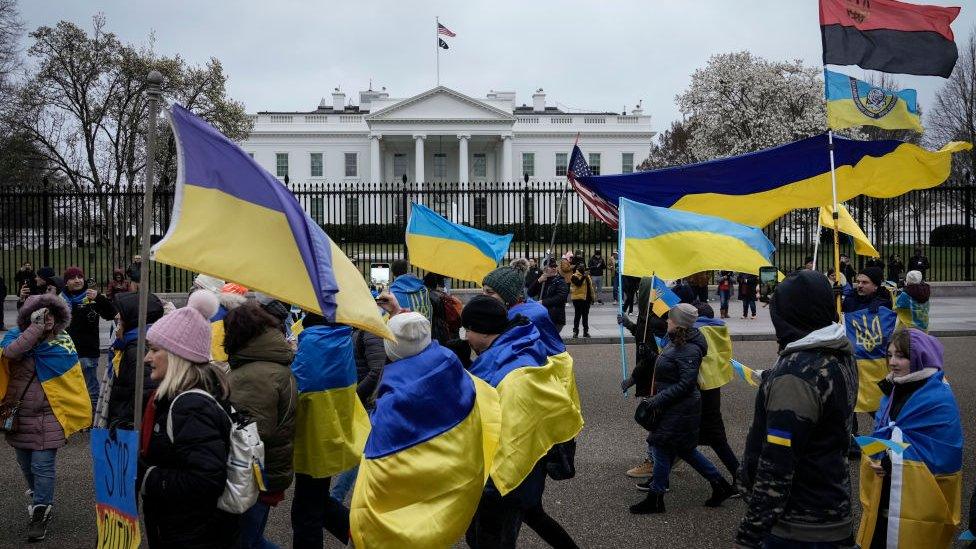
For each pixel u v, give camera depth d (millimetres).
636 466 7188
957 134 39625
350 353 4605
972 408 9367
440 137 66312
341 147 68250
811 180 8352
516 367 4184
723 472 7039
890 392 4613
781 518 3203
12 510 6062
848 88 6746
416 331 3801
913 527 4273
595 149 69562
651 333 7246
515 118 65875
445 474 3697
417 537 3611
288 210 3605
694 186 8750
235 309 4109
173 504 3254
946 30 6816
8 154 30344
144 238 3352
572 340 16297
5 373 5465
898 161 8070
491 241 9648
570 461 4492
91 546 5273
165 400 3350
